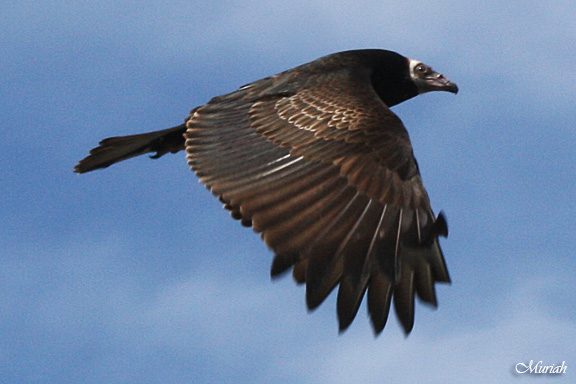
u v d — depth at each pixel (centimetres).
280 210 922
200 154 1045
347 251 885
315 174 962
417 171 974
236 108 1128
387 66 1405
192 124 1116
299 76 1211
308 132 1028
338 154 981
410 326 879
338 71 1246
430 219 934
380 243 898
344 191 938
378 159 971
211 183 984
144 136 1333
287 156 1001
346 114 1048
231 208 951
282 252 876
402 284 890
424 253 905
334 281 866
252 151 1027
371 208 923
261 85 1196
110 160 1364
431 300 890
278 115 1084
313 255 874
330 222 905
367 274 880
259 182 969
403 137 1005
